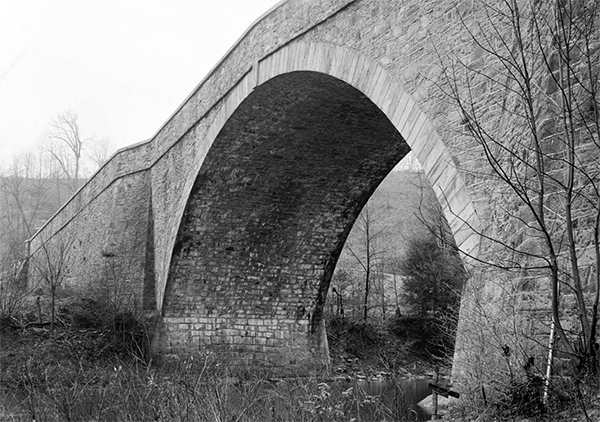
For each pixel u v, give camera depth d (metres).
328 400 10.39
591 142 8.20
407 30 13.02
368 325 29.55
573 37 8.54
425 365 27.09
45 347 21.36
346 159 21.70
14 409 12.54
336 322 29.77
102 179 29.91
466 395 8.65
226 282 24.92
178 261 24.05
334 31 15.36
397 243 42.16
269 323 25.72
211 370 18.91
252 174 22.36
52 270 27.92
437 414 9.68
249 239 24.47
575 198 8.02
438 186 11.69
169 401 9.82
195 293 24.67
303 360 25.59
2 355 20.20
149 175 27.52
